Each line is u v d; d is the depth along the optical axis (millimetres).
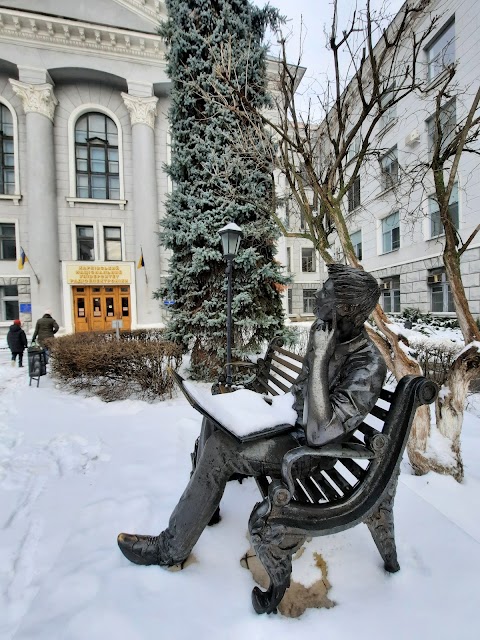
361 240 17031
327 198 2578
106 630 1185
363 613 1229
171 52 6180
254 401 1579
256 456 1354
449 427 2410
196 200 6117
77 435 3475
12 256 14711
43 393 5324
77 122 15477
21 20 13711
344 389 1201
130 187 15742
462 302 2455
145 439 3240
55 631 1208
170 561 1461
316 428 1146
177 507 1455
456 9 9953
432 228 12812
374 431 1281
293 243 24578
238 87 3316
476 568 1441
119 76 14922
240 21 5734
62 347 5750
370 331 2693
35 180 14172
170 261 6719
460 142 2316
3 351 12156
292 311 24828
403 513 1829
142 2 14805
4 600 1498
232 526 1777
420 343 5773
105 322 15562
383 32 2432
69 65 14414
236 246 4746
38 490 2447
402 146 12406
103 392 5055
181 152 6211
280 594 1181
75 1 14391
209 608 1282
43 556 1771
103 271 15352
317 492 1328
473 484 2332
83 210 15266
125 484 2273
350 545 1580
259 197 5934
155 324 15445
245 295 5895
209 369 6223
